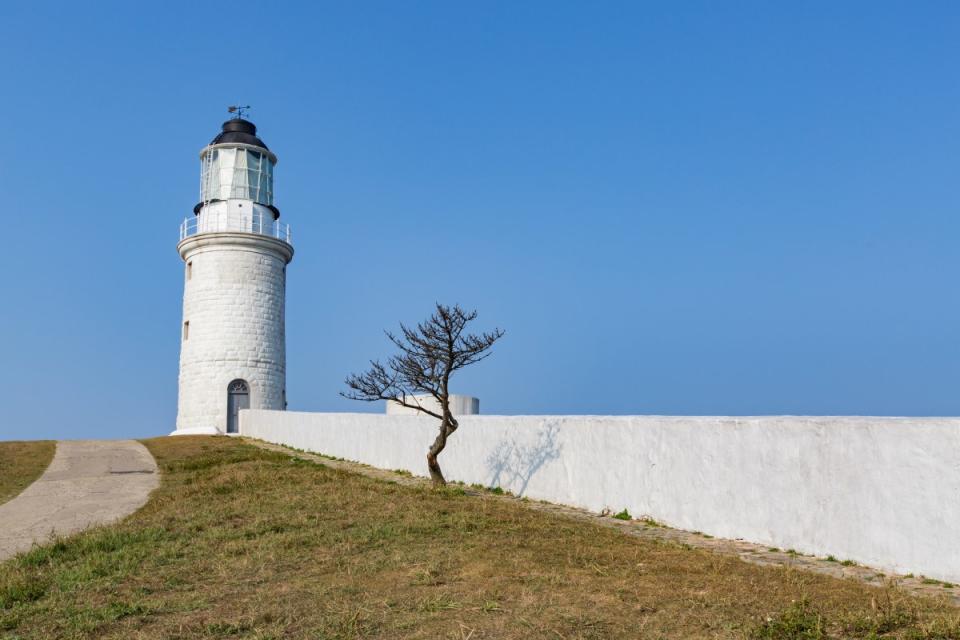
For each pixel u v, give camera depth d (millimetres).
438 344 16500
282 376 36719
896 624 6176
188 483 17797
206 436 32281
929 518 8531
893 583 8078
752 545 10547
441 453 18406
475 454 17141
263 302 35875
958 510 8258
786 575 7941
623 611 6531
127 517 13227
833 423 9695
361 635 6176
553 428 14938
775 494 10414
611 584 7352
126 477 19875
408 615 6570
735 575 7887
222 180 36781
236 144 36969
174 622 6637
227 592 7504
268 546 9344
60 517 13828
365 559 8586
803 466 10055
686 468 11906
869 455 9234
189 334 35469
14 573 8711
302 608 6867
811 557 9758
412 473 19531
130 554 9305
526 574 7699
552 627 6164
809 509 9922
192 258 36062
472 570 7887
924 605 6855
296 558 8719
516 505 13836
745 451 10922
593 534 10258
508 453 16125
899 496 8859
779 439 10430
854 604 6805
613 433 13422
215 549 9438
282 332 37031
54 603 7355
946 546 8336
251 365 35062
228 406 34688
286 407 37281
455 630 6148
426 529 10016
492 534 9781
